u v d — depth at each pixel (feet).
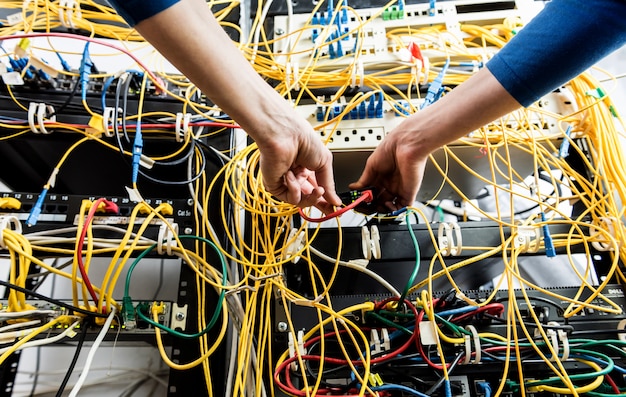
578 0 1.61
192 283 2.30
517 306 2.26
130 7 1.14
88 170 3.05
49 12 3.07
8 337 1.95
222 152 2.76
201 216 2.50
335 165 2.98
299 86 2.83
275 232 2.48
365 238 2.39
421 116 2.12
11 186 3.28
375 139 2.69
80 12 3.13
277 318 2.32
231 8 3.34
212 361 2.19
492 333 2.15
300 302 2.08
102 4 3.37
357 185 2.47
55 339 1.95
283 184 1.96
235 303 2.26
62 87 2.71
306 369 2.06
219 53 1.32
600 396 1.97
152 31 1.21
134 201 2.40
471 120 1.94
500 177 3.30
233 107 1.44
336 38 3.00
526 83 1.77
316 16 3.23
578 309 2.21
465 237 2.45
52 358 3.26
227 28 3.34
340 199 2.31
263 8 3.37
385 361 2.00
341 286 3.08
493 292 2.16
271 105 1.55
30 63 2.51
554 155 2.84
